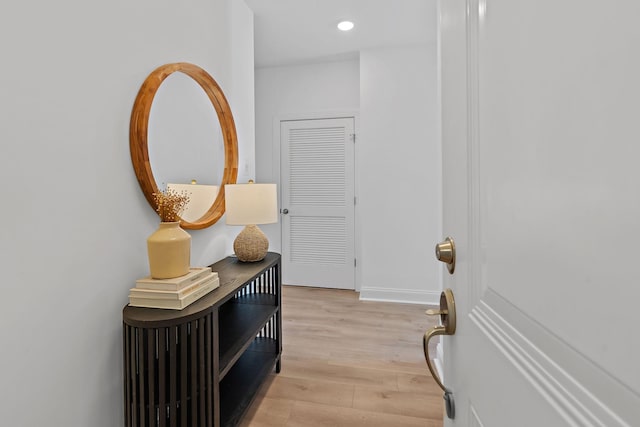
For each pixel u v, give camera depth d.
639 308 0.22
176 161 1.69
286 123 3.96
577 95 0.27
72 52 1.12
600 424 0.25
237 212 1.92
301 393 1.88
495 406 0.42
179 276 1.30
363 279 3.53
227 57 2.24
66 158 1.10
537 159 0.33
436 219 3.37
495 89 0.43
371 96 3.43
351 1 2.55
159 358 1.13
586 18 0.26
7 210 0.93
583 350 0.27
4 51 0.93
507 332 0.39
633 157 0.22
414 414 1.70
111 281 1.28
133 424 1.17
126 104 1.36
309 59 3.70
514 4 0.37
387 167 3.43
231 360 1.41
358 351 2.37
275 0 2.52
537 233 0.33
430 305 3.34
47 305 1.04
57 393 1.07
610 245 0.24
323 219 3.94
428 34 3.10
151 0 1.51
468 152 0.52
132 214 1.39
